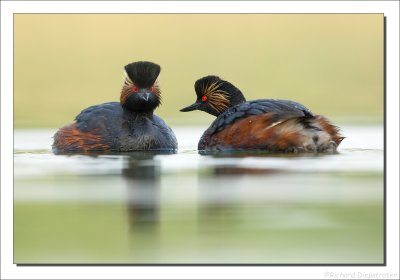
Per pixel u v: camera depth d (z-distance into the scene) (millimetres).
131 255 10805
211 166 15914
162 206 12703
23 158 18016
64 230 11641
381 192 13484
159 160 17156
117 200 13164
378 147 19422
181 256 10711
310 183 14273
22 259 10859
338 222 11914
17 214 12305
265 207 12625
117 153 18656
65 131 19359
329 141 17344
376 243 11148
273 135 17297
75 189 13969
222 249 10883
